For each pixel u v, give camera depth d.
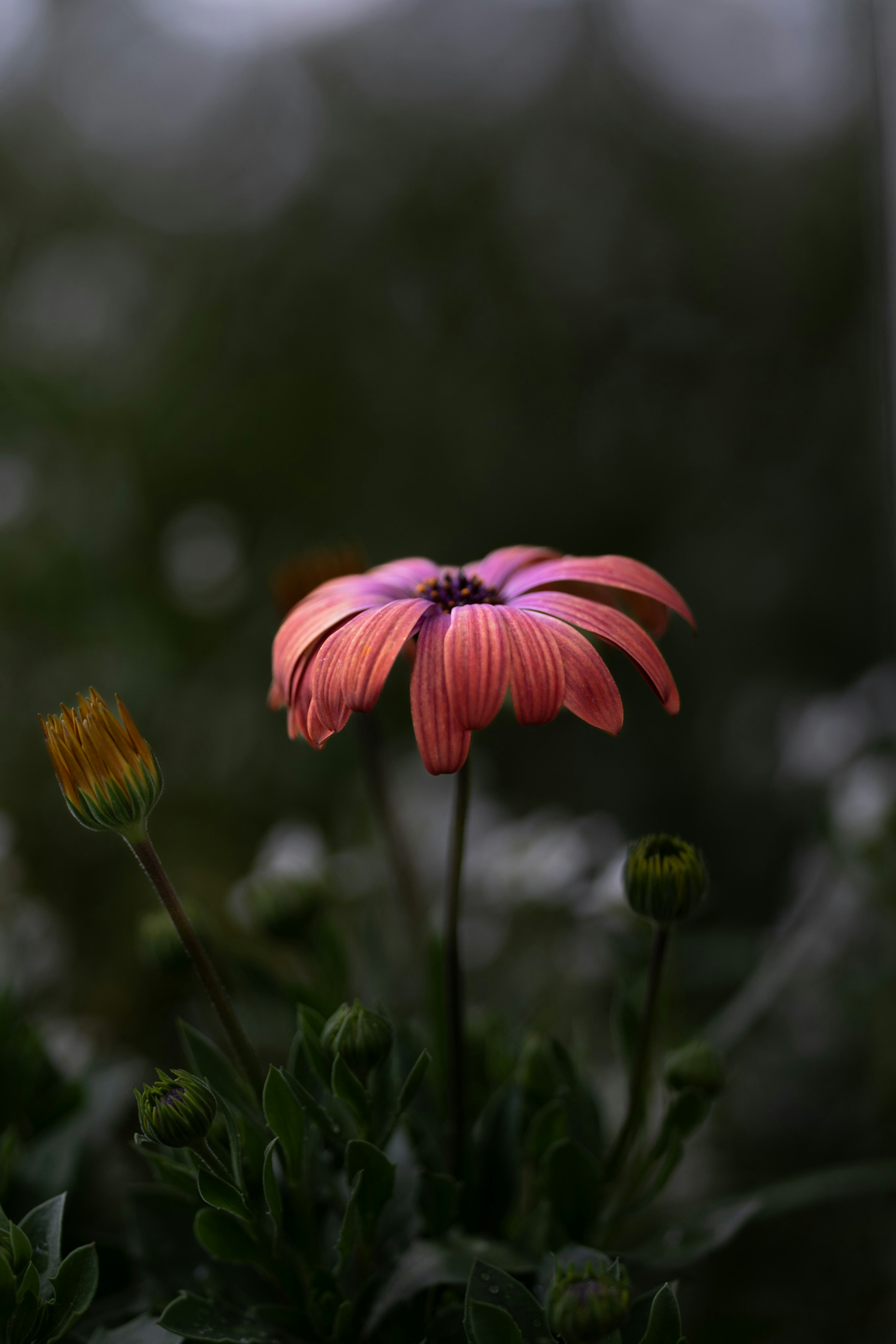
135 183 1.16
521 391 1.21
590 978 0.67
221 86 1.20
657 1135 0.52
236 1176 0.46
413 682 0.45
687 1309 0.61
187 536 1.00
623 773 1.12
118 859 0.84
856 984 0.71
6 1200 0.49
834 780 0.78
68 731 0.46
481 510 1.18
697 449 1.18
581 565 0.48
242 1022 0.53
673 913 0.47
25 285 1.03
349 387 1.17
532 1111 0.49
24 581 0.89
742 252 1.21
